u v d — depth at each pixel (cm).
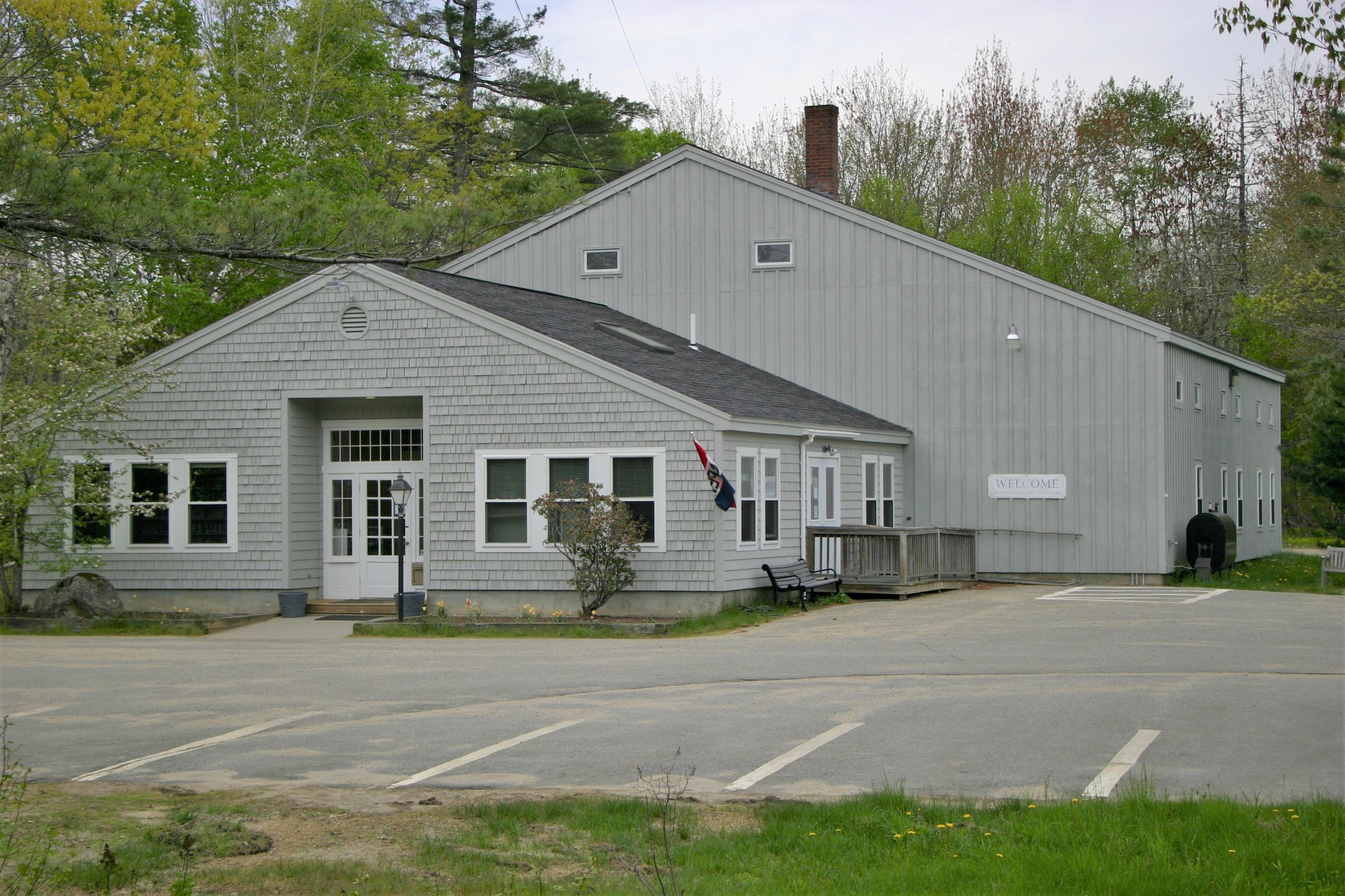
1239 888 768
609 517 2166
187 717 1398
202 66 3606
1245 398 3619
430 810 995
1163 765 1077
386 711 1415
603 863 863
